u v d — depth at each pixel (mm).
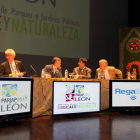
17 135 1992
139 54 5891
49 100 2979
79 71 4172
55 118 2846
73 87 2869
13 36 4969
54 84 2732
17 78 2436
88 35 6285
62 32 5777
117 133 2078
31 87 2576
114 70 4164
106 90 3383
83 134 2035
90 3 6371
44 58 5484
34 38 5301
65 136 1963
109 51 6793
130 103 3170
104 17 6664
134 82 3193
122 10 6973
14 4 4969
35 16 5301
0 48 4789
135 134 2041
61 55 5773
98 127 2334
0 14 4766
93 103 3016
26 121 2652
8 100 2350
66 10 5832
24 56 5156
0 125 2377
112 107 3123
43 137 1927
